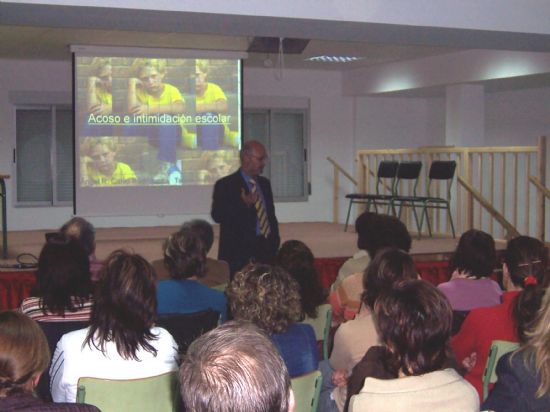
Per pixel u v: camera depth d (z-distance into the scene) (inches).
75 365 90.0
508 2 204.5
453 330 120.3
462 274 127.5
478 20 201.8
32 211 411.2
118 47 321.4
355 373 76.0
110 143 323.9
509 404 64.7
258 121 457.7
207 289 127.5
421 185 415.2
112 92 323.6
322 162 467.8
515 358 66.1
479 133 390.6
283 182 464.1
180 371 38.7
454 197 387.9
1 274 210.1
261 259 186.4
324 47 356.5
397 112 477.1
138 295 90.4
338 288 136.6
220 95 334.0
